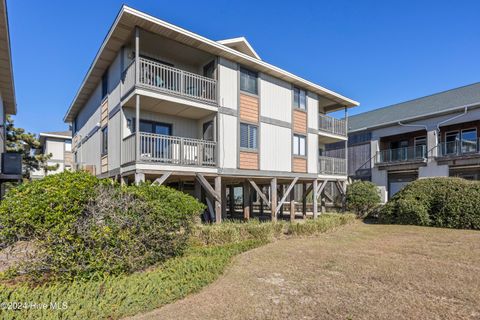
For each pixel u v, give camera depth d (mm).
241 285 4977
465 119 17672
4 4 7805
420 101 23734
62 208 4750
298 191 23312
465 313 3906
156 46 10672
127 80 9906
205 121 11844
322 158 15664
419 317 3795
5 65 11031
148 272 5367
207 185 10352
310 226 10648
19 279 4918
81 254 4797
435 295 4551
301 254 7301
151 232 5742
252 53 13133
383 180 21828
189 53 11266
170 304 4199
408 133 21469
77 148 17828
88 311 3637
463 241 9250
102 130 12719
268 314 3871
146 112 10961
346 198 17031
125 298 4074
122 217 5312
